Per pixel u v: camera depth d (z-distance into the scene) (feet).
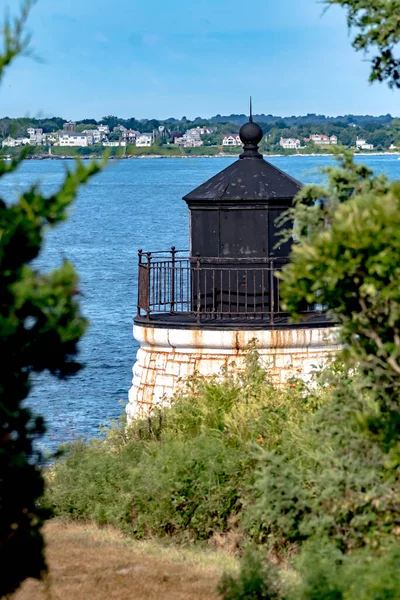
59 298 75.36
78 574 130.00
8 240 74.64
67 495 169.07
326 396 161.27
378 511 113.19
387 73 109.19
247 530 142.51
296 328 197.67
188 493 152.35
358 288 88.58
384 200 87.25
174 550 145.79
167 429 177.78
